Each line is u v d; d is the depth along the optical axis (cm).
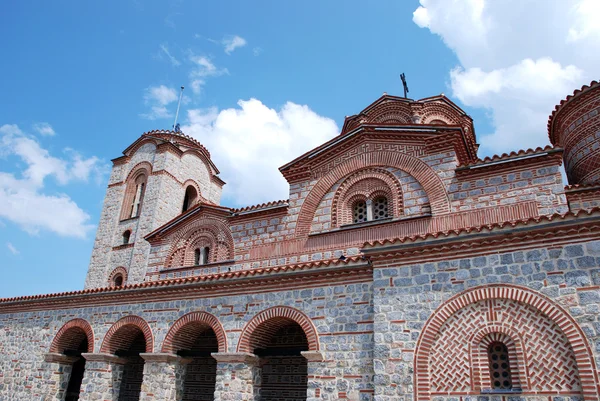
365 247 1327
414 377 1152
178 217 2336
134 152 3431
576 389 988
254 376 1506
